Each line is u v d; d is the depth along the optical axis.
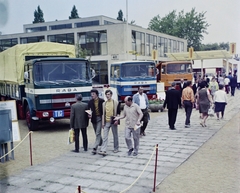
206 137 9.95
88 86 12.09
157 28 43.12
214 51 25.98
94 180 6.41
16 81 13.30
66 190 5.96
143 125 10.29
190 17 40.28
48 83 11.42
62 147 9.43
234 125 12.10
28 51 13.15
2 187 6.20
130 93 17.19
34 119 11.69
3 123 8.01
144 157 7.89
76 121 8.61
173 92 11.25
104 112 8.29
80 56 29.61
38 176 6.82
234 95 25.25
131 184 6.05
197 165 7.04
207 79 22.86
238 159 7.36
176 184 5.89
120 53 31.69
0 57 15.72
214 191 5.48
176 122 13.18
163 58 39.34
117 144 8.51
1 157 7.84
